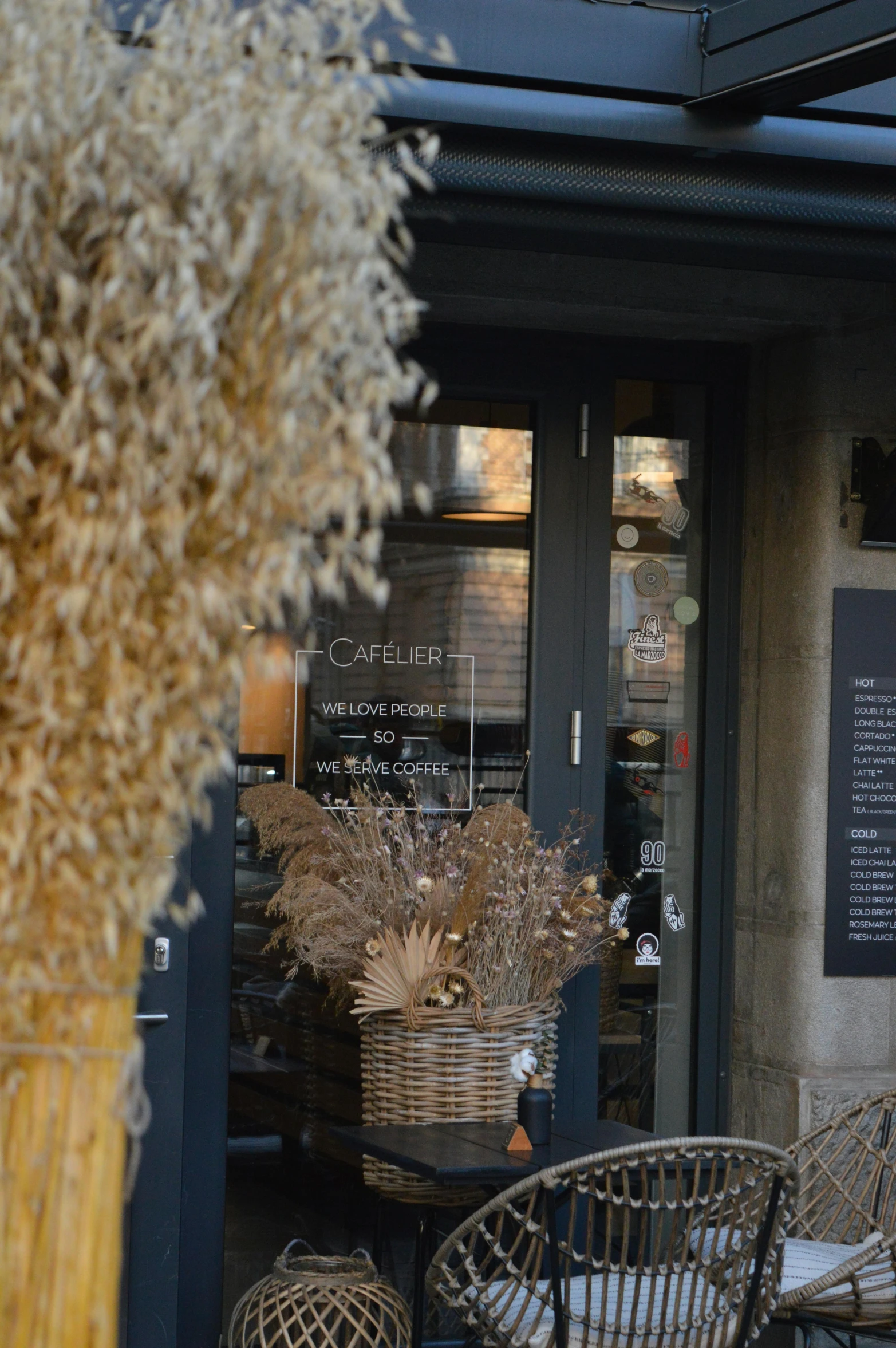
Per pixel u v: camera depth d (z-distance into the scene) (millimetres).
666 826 4094
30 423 1087
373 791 3789
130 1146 3043
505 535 3953
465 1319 2586
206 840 3531
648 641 4090
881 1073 3883
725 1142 2447
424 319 3873
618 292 3775
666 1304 2465
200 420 1085
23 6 1073
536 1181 2432
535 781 3930
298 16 1140
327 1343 2840
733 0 2805
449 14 2768
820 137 2998
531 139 2881
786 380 4016
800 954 3859
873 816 3902
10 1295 1167
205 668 1113
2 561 1078
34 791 1110
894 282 3742
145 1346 3271
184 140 1060
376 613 3816
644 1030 4051
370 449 1085
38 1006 1160
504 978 3338
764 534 4082
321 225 1082
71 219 1085
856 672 3902
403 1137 3037
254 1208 3592
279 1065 3621
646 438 4113
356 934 3326
